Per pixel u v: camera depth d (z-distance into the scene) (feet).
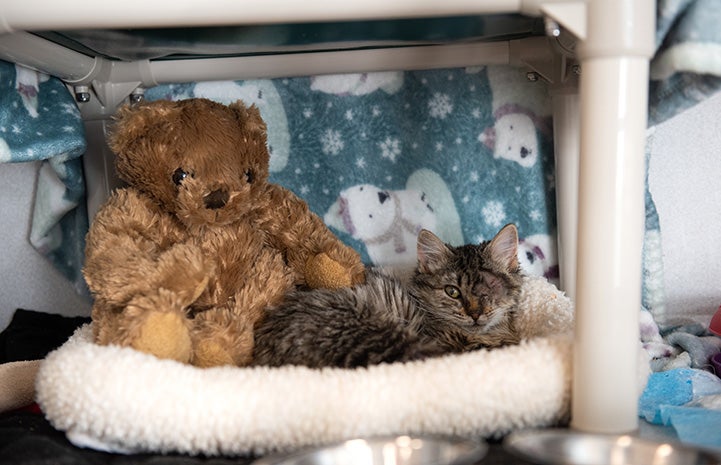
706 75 3.48
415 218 5.26
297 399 3.06
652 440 2.83
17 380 3.83
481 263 4.83
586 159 2.99
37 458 2.83
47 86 4.49
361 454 2.80
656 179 5.54
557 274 5.21
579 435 2.88
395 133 5.19
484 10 2.99
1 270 5.68
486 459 2.94
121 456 3.06
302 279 4.35
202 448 3.05
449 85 5.10
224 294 3.98
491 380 3.14
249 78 5.07
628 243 2.98
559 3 2.93
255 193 4.08
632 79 2.93
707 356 4.58
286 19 3.00
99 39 4.05
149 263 3.59
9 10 2.96
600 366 3.02
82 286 5.38
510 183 5.17
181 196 3.79
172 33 3.90
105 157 5.00
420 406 3.10
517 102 5.08
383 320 3.81
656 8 3.30
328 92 5.17
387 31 4.02
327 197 5.28
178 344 3.41
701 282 5.61
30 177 5.57
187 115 3.92
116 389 3.01
